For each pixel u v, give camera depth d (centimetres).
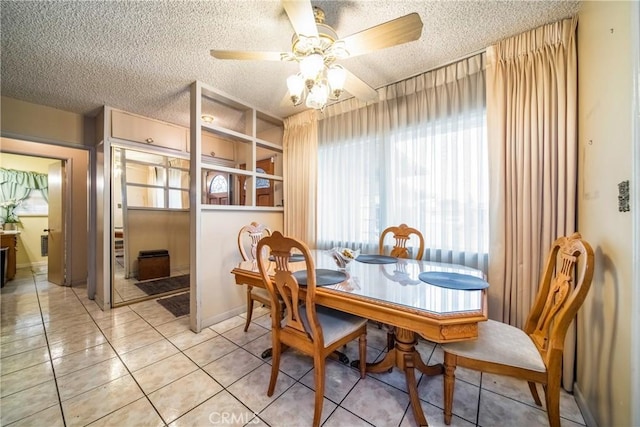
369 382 163
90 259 328
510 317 182
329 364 184
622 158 103
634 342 88
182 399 148
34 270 484
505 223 183
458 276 155
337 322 151
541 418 135
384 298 123
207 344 212
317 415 127
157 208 367
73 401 147
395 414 138
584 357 139
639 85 85
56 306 302
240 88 257
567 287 121
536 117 173
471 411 140
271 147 330
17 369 178
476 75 206
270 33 176
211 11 155
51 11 152
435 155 223
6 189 478
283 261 136
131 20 161
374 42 138
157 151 333
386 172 252
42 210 514
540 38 173
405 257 225
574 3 152
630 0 94
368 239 263
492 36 182
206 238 248
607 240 117
